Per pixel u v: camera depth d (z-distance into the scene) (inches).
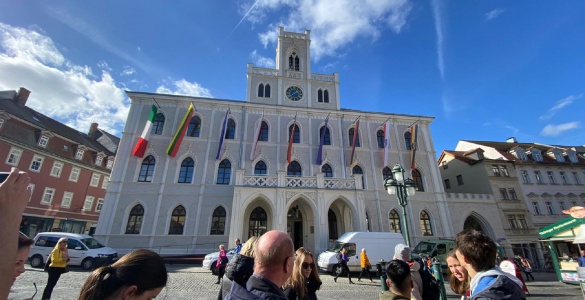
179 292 421.1
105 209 873.5
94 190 1659.7
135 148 915.4
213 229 919.0
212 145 1029.8
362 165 1100.5
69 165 1517.0
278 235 100.1
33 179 1326.3
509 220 1135.6
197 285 476.1
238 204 812.6
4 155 1215.6
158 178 947.3
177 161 978.1
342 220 971.9
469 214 1104.2
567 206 1256.2
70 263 625.3
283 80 1224.8
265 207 957.8
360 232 694.5
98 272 72.5
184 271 645.3
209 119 1071.0
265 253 93.9
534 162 1300.4
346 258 584.4
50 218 1391.5
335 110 1158.3
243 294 83.7
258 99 1178.0
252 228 948.0
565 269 654.5
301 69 1273.4
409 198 1072.2
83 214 1572.3
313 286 160.7
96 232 844.0
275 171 1029.8
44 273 532.7
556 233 681.6
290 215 1003.3
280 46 1282.0
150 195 922.7
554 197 1257.4
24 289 379.9
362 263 586.9
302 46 1317.7
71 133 1681.8
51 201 1402.6
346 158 1107.9
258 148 1051.3
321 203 845.2
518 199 1186.0
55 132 1478.8
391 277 130.3
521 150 1344.7
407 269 130.8
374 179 1080.2
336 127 1152.2
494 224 1102.4
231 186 974.4
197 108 1075.9
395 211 1052.5
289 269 96.3
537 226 1184.2
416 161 1149.7
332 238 979.3
